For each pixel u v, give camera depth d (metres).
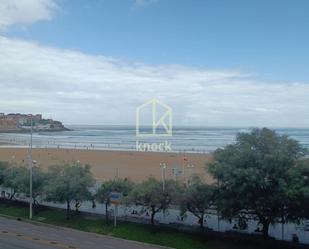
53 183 54.12
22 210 59.00
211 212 50.12
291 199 39.03
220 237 44.34
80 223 51.59
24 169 62.94
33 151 140.50
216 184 45.03
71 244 41.88
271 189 40.12
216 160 44.94
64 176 54.34
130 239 45.44
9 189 72.12
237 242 43.06
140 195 46.53
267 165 40.25
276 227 47.28
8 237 44.12
